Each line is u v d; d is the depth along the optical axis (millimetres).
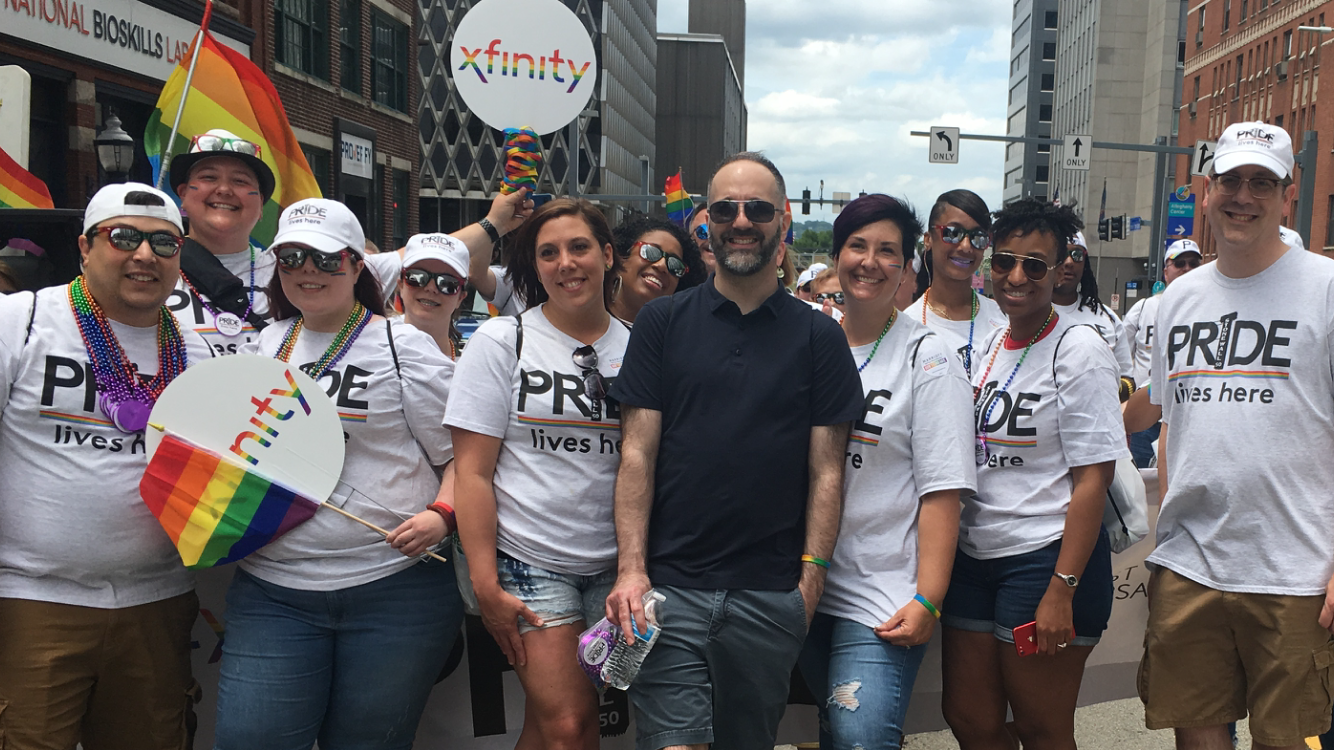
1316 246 41375
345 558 2701
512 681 3268
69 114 12336
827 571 2797
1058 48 96875
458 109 56281
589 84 4590
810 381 2631
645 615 2473
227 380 2654
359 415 2729
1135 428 3602
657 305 2686
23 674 2590
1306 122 43469
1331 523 2805
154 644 2770
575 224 2760
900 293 4176
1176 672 3049
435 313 3965
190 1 14609
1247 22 51312
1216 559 2928
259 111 5363
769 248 2590
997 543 2965
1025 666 2951
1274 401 2814
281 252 2727
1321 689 2832
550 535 2717
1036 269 2920
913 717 3518
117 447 2650
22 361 2594
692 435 2557
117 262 2596
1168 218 25266
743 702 2592
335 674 2762
